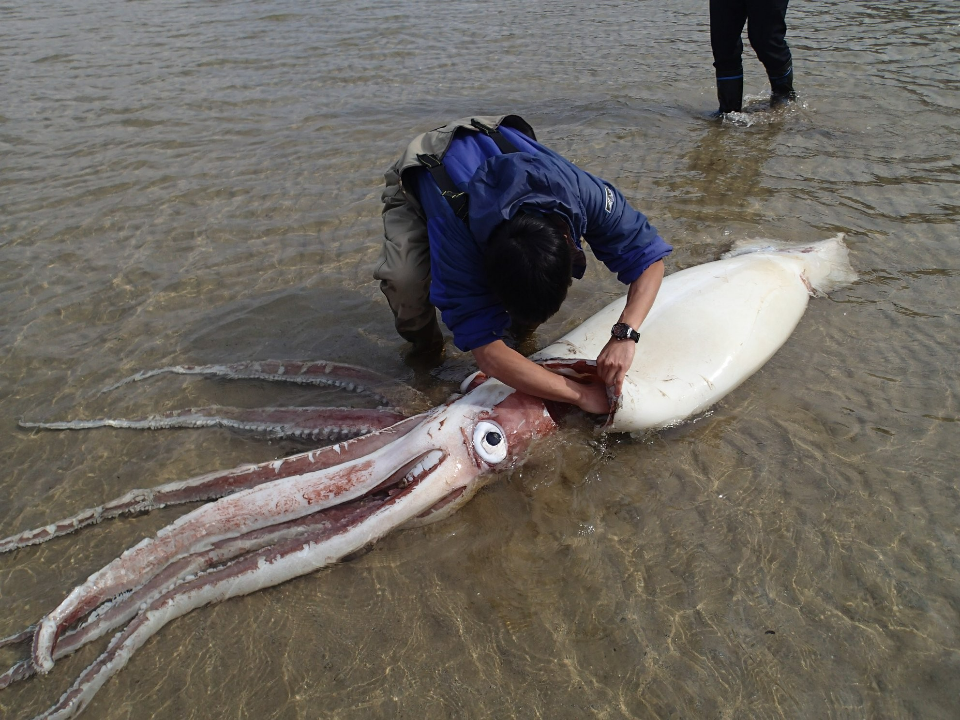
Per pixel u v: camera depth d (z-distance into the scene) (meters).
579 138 6.26
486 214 2.45
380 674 2.51
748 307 3.81
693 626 2.59
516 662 2.52
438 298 2.84
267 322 4.29
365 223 5.16
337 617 2.71
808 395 3.53
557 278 2.30
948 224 4.72
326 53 8.55
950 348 3.71
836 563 2.75
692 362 3.51
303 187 5.64
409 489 2.97
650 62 7.98
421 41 8.89
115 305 4.45
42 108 7.20
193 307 4.42
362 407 3.65
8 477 3.32
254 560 2.81
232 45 8.90
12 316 4.37
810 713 2.31
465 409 3.15
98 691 2.50
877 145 5.84
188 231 5.16
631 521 3.00
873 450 3.20
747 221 4.93
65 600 2.69
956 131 5.93
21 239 5.11
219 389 3.79
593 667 2.49
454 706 2.40
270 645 2.62
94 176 5.91
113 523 3.09
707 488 3.11
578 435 3.32
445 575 2.84
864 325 3.94
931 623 2.52
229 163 6.05
